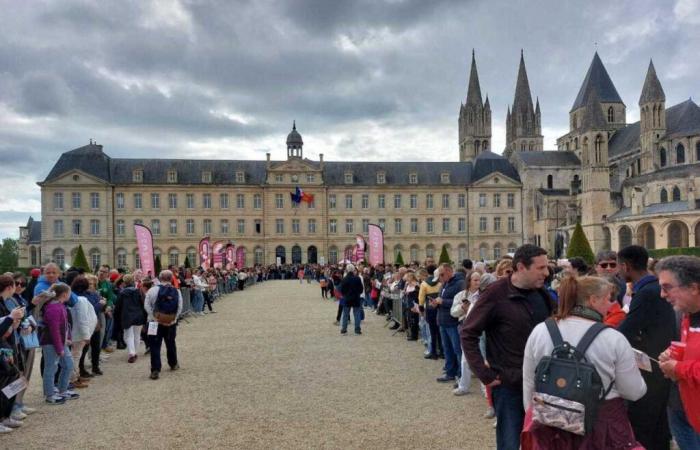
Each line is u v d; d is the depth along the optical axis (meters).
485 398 12.11
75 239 92.44
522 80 125.62
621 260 8.06
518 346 6.59
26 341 11.34
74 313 13.96
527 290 6.80
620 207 91.62
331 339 21.19
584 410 4.74
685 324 6.04
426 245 101.56
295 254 98.88
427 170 104.44
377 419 10.62
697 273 5.63
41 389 14.05
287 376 14.54
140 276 21.89
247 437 9.66
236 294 50.06
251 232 98.12
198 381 14.22
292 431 9.95
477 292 12.00
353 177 101.56
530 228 100.62
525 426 5.39
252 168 100.69
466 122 124.00
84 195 93.00
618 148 103.19
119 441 9.62
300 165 98.94
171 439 9.63
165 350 19.64
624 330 7.08
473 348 6.62
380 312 30.62
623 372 5.02
